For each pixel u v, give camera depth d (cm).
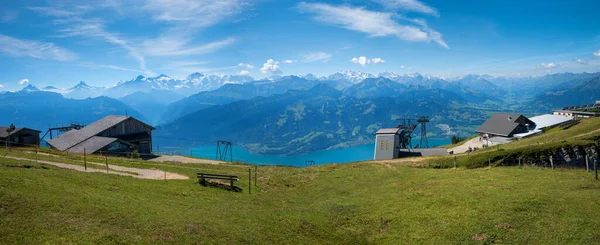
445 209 3284
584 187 3484
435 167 6612
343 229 3288
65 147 10194
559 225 2592
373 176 6066
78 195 3022
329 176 6341
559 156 6309
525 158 6222
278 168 8181
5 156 5331
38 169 4062
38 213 2478
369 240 3003
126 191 3591
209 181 4756
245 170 7494
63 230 2284
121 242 2245
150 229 2542
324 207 3984
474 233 2672
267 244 2698
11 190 2775
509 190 3603
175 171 5856
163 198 3597
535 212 2880
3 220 2283
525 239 2475
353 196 4506
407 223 3144
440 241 2667
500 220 2803
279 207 4044
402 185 4741
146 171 5522
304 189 5484
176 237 2481
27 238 2109
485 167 5947
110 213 2723
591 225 2514
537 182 3869
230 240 2616
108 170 5106
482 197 3428
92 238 2217
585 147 6531
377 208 3697
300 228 3189
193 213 3162
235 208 3659
